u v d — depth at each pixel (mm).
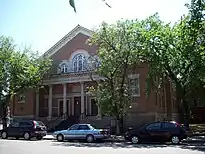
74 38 42969
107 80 29219
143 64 35344
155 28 28266
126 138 22500
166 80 34531
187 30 25078
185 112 29141
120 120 28781
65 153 15047
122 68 29016
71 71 42156
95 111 39969
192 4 23594
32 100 43656
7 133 28391
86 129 24156
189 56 26766
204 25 23391
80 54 41875
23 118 43719
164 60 28188
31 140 26484
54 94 43562
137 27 28609
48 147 18641
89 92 30203
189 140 22891
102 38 28766
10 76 37562
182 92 29344
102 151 15906
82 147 18594
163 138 21344
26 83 38406
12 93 37875
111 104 27906
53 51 44281
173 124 21469
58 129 37312
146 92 30891
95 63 31703
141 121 34594
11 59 37062
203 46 24391
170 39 28031
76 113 41375
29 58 39000
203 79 27797
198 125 44250
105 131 24297
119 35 28562
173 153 14711
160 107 37750
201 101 46344
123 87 28703
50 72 42062
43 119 41500
